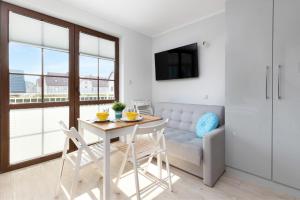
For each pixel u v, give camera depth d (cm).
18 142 213
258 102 176
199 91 290
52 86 237
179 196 159
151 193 164
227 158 203
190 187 174
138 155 154
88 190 168
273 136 167
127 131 155
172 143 202
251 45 179
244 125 187
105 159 138
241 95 188
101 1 231
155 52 369
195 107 267
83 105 272
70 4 237
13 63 204
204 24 280
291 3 152
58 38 241
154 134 186
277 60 162
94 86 287
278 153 164
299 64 150
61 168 161
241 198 156
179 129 273
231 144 199
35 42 220
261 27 171
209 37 273
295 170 155
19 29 207
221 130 196
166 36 343
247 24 181
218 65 264
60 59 244
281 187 164
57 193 157
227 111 201
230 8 194
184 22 299
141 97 354
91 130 160
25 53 213
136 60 343
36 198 154
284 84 159
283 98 160
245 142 187
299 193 154
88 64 278
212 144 174
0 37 192
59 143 249
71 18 241
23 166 213
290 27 153
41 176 193
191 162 183
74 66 258
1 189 167
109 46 310
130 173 205
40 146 232
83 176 196
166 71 333
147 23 304
